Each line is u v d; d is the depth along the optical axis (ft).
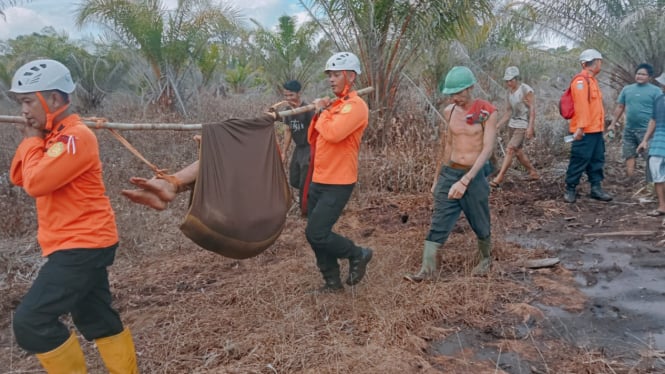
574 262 15.47
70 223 8.32
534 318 12.02
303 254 16.26
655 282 13.87
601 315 12.18
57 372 8.52
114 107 44.91
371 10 26.86
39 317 8.10
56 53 53.72
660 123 19.01
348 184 12.28
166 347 10.90
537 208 20.84
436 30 28.19
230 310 12.57
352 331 11.41
